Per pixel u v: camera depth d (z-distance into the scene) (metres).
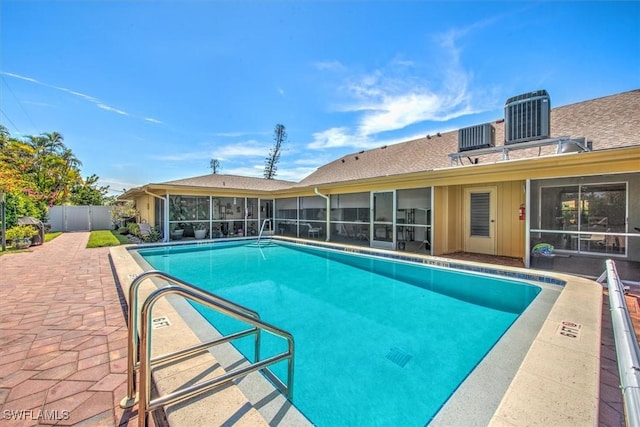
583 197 7.57
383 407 2.60
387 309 5.08
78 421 2.05
